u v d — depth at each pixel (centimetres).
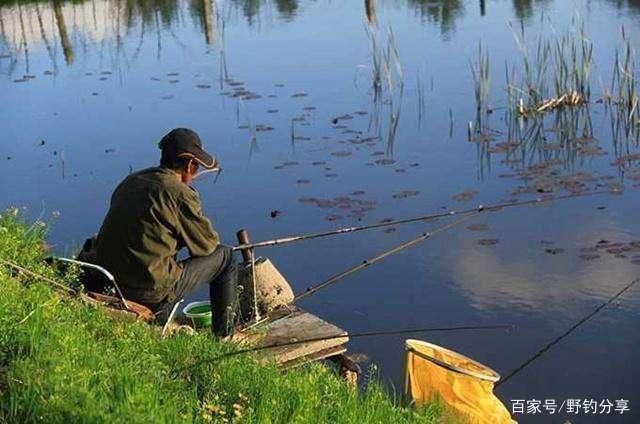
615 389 865
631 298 1020
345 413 605
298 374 672
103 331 654
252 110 1852
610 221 1226
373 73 2088
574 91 1788
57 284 692
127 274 713
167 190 711
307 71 2177
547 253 1138
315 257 1160
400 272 1109
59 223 1323
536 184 1369
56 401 488
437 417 679
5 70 2423
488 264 1119
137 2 3384
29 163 1594
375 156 1529
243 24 2912
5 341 561
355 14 2947
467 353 934
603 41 2248
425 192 1360
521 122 1689
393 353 937
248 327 776
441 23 2669
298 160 1523
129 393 528
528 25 2531
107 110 1934
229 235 1238
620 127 1628
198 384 618
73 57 2536
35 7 3291
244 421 556
